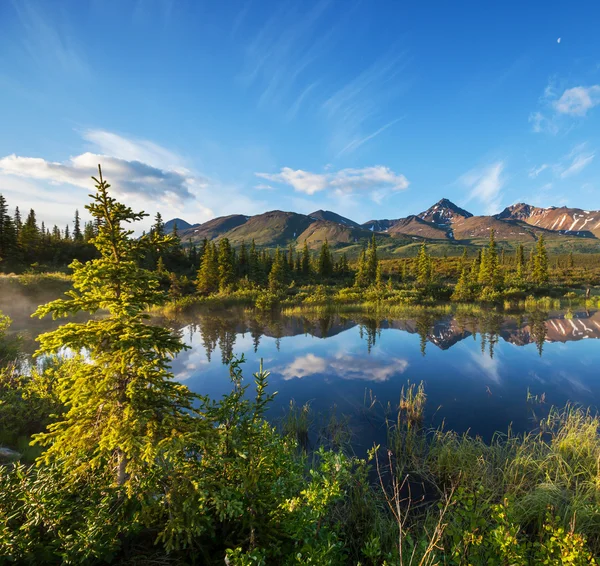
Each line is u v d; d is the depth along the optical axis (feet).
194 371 43.93
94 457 10.50
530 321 88.17
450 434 26.07
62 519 9.62
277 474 13.61
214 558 10.95
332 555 10.41
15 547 8.89
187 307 114.93
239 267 234.99
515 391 36.96
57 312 11.03
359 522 15.76
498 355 53.21
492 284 168.76
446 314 102.42
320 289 162.09
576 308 117.70
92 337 10.89
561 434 24.64
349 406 32.48
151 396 10.82
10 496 9.98
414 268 293.23
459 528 12.57
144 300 12.34
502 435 26.35
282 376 42.32
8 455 17.57
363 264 230.68
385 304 121.90
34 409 22.06
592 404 33.24
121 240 11.93
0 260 175.52
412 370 45.16
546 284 188.14
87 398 10.96
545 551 10.27
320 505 11.43
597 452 20.63
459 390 37.27
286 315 100.12
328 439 25.45
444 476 20.25
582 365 47.44
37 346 46.75
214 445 11.13
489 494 17.71
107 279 11.59
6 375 26.96
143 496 10.37
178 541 9.83
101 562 9.86
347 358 51.24
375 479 20.13
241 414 13.60
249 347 58.90
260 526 11.39
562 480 18.69
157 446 9.80
